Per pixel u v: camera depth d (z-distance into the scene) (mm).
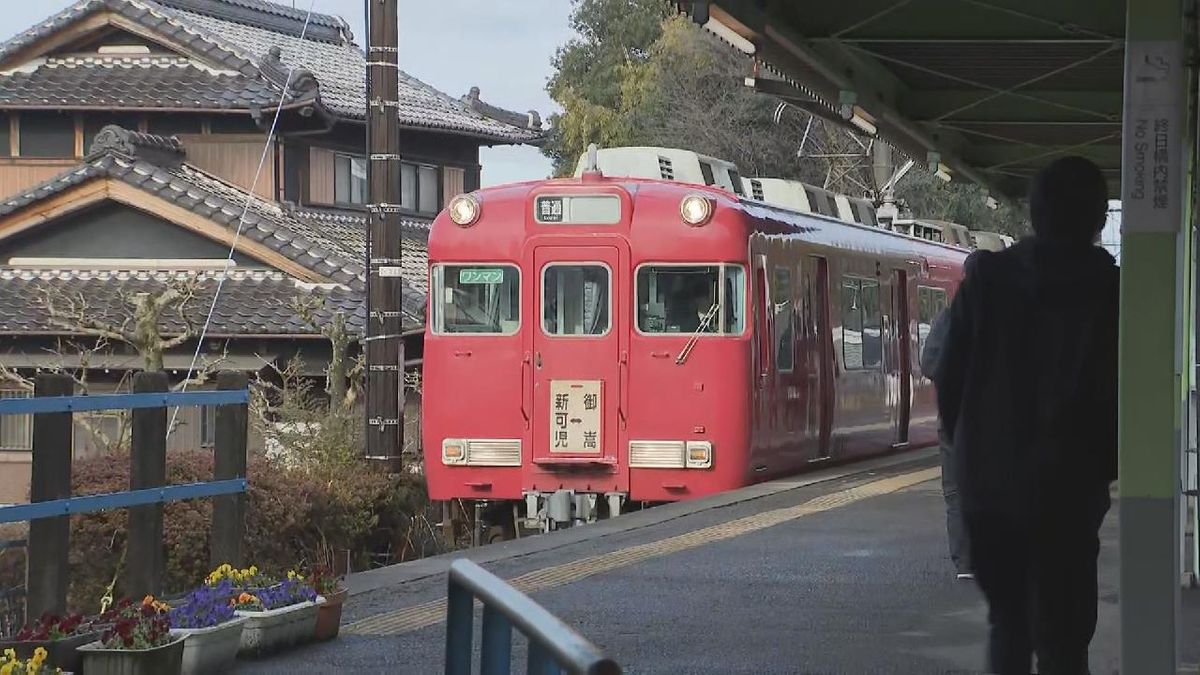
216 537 8250
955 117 15625
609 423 15727
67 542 7238
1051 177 5219
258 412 18359
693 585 9812
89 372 23375
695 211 15633
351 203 29641
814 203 19625
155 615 6863
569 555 11234
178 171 26672
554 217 15852
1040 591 5328
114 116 27469
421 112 32219
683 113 41531
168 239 24953
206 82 27250
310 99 26703
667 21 46000
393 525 15469
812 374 17891
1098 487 5246
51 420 7164
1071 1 10914
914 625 8430
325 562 13023
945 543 11594
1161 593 5387
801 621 8555
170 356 23078
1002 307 5215
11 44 27672
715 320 15633
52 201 24766
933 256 24047
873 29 11797
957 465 5312
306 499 12859
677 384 15641
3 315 23156
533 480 15805
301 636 7883
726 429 15586
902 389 21984
